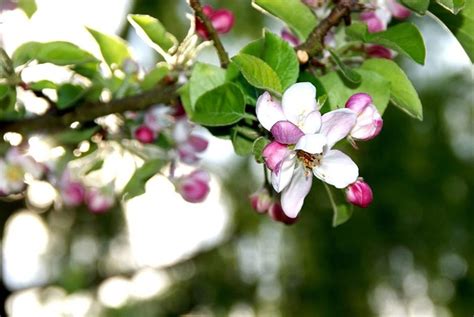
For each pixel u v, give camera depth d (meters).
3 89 0.63
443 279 1.58
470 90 1.58
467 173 1.57
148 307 1.42
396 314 1.61
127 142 0.70
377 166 1.56
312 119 0.54
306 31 0.63
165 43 0.64
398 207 1.54
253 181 1.55
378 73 0.62
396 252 1.58
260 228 1.55
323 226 1.53
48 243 1.33
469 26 0.61
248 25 1.31
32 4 0.68
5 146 0.71
